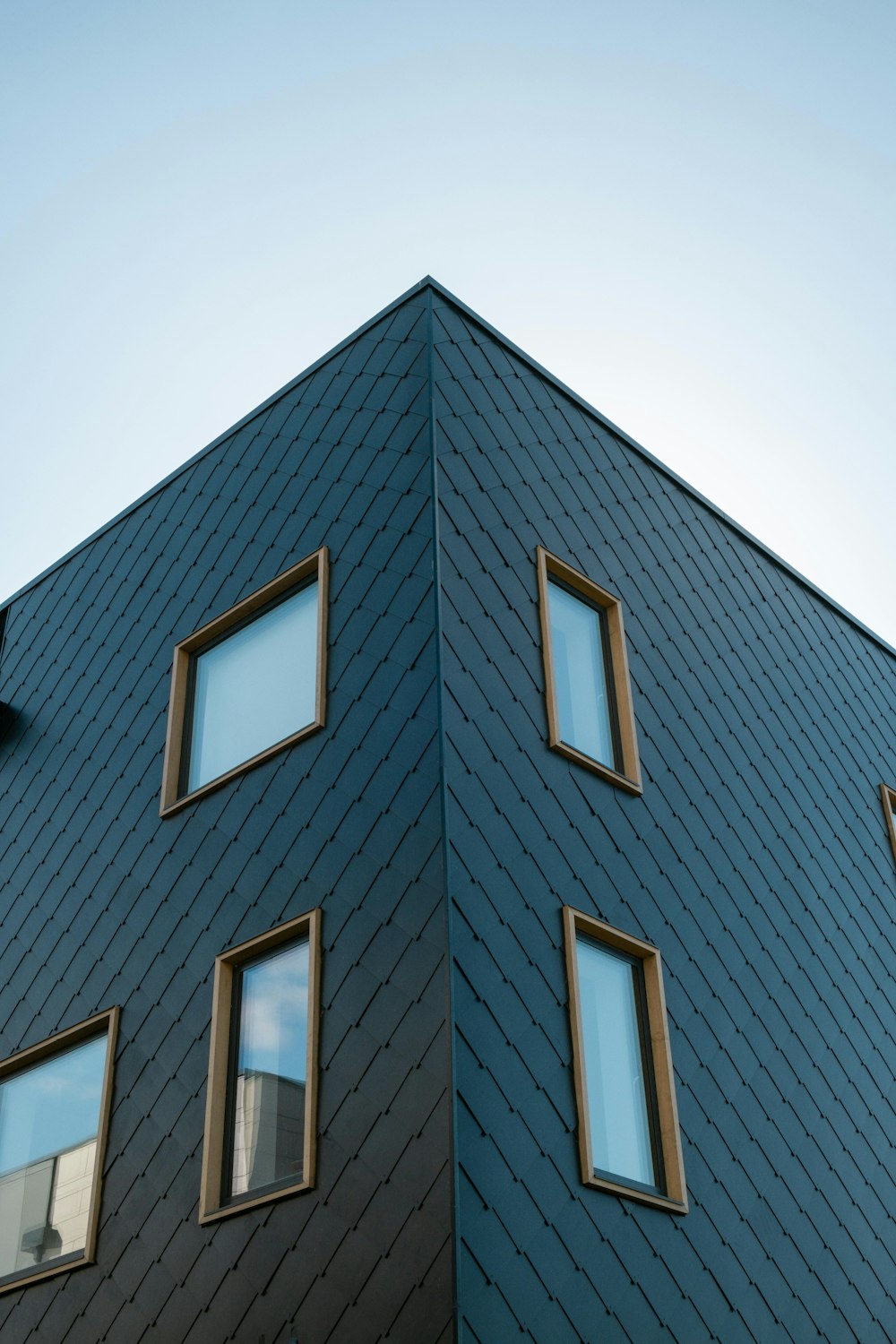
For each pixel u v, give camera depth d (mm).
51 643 16578
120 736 14641
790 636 17156
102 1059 12789
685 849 13250
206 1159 11039
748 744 15117
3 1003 14086
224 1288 10398
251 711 13289
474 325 14195
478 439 13266
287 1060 10992
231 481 15062
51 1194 12555
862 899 15672
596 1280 9930
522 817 11398
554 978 10883
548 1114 10219
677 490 16281
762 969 13484
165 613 14961
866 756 17469
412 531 12367
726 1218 11516
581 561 13773
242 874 12148
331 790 11734
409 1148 9656
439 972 10109
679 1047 11984
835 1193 12859
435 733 11117
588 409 15195
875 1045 14508
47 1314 11773
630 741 13266
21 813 15398
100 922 13469
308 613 13148
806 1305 11797
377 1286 9383
